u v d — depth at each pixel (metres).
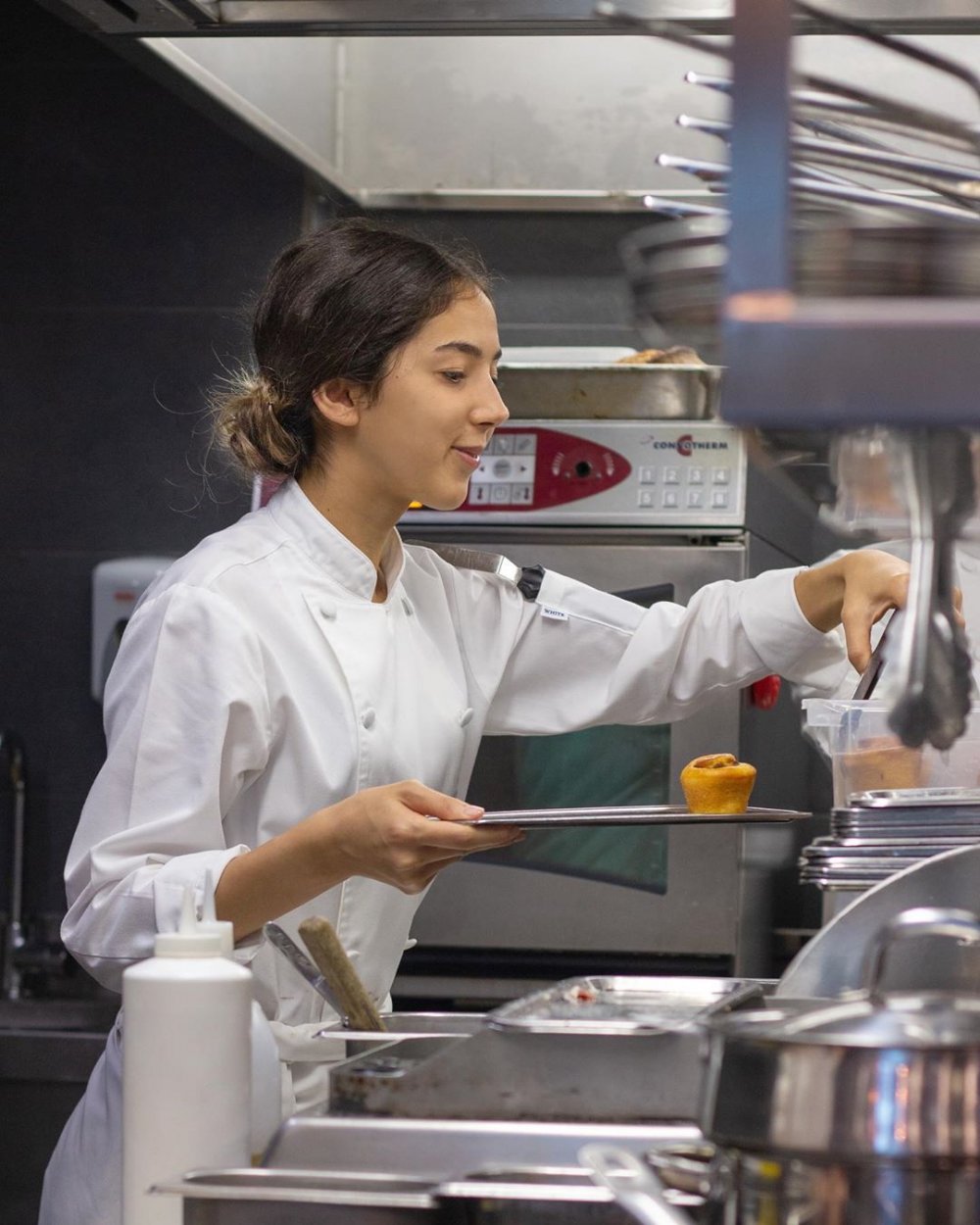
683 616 2.22
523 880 2.78
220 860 1.66
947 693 1.21
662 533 2.77
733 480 2.72
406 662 2.05
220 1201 1.08
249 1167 1.17
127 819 1.81
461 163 3.42
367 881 1.96
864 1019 0.94
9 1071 2.89
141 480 3.35
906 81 3.07
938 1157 0.89
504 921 2.78
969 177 1.25
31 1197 2.90
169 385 3.34
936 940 1.34
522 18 2.11
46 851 3.39
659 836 2.74
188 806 1.78
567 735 2.78
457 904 2.79
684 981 1.43
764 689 2.75
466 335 1.94
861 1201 0.90
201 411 3.33
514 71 3.39
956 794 1.46
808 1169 0.91
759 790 2.88
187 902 1.25
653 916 2.74
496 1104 1.16
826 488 1.43
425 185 3.43
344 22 2.15
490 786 2.79
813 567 2.16
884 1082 0.89
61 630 3.38
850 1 2.06
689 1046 1.15
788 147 0.84
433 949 2.83
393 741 1.96
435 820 1.57
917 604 1.20
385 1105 1.18
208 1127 1.18
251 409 2.00
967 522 1.18
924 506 1.16
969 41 3.04
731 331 0.82
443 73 3.41
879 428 1.12
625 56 3.37
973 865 1.34
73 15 2.17
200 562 1.92
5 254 3.39
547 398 2.78
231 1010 1.20
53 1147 2.89
